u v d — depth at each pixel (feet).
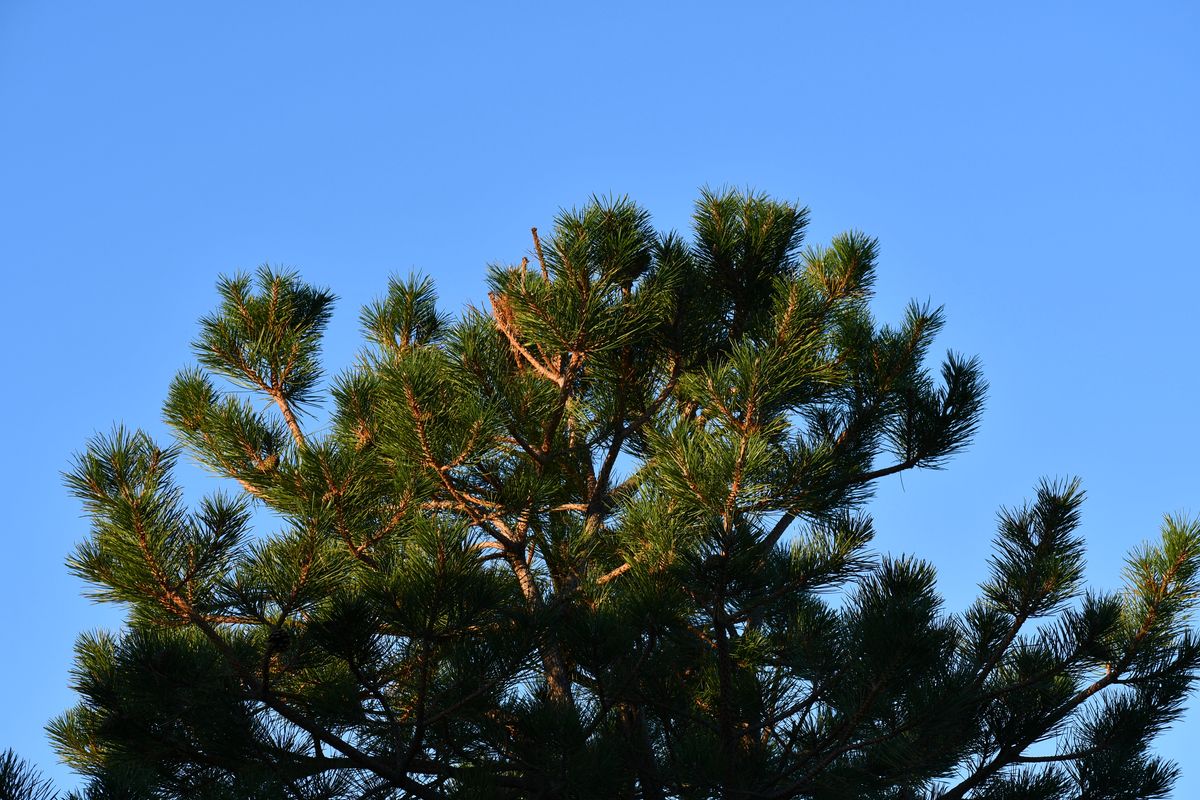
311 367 28.27
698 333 27.27
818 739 22.09
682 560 20.99
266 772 20.85
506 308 27.94
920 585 22.61
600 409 27.35
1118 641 22.75
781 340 24.36
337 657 21.06
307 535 19.76
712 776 21.70
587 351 25.35
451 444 24.27
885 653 19.74
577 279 24.99
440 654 22.18
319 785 21.36
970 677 20.76
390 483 23.31
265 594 20.08
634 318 25.53
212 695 20.48
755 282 28.25
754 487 21.57
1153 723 23.34
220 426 25.50
